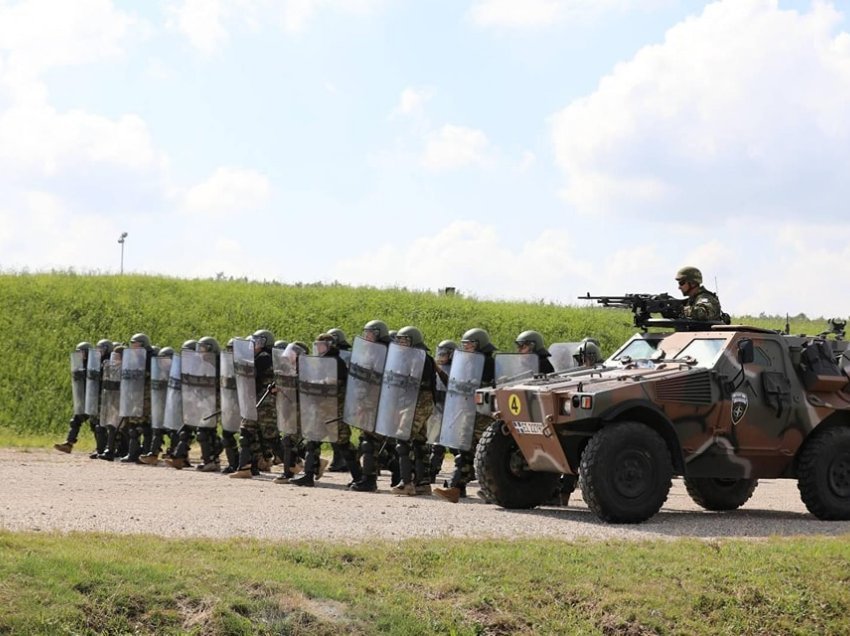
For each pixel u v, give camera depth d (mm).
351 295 40250
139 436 22125
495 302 41875
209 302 37750
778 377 14086
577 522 12711
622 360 14625
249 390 18453
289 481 17250
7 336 33344
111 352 23188
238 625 7898
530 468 14070
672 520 13297
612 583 9227
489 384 15516
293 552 9383
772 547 10641
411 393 16062
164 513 12172
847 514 13953
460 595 8750
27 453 22984
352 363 16625
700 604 9102
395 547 9789
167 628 7805
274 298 39031
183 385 20266
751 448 13836
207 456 20031
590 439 13016
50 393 30641
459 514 13117
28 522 10961
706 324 14703
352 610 8281
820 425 14391
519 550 9977
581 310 41938
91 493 14500
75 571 8180
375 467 16578
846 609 9398
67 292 36719
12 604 7621
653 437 12898
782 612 9203
